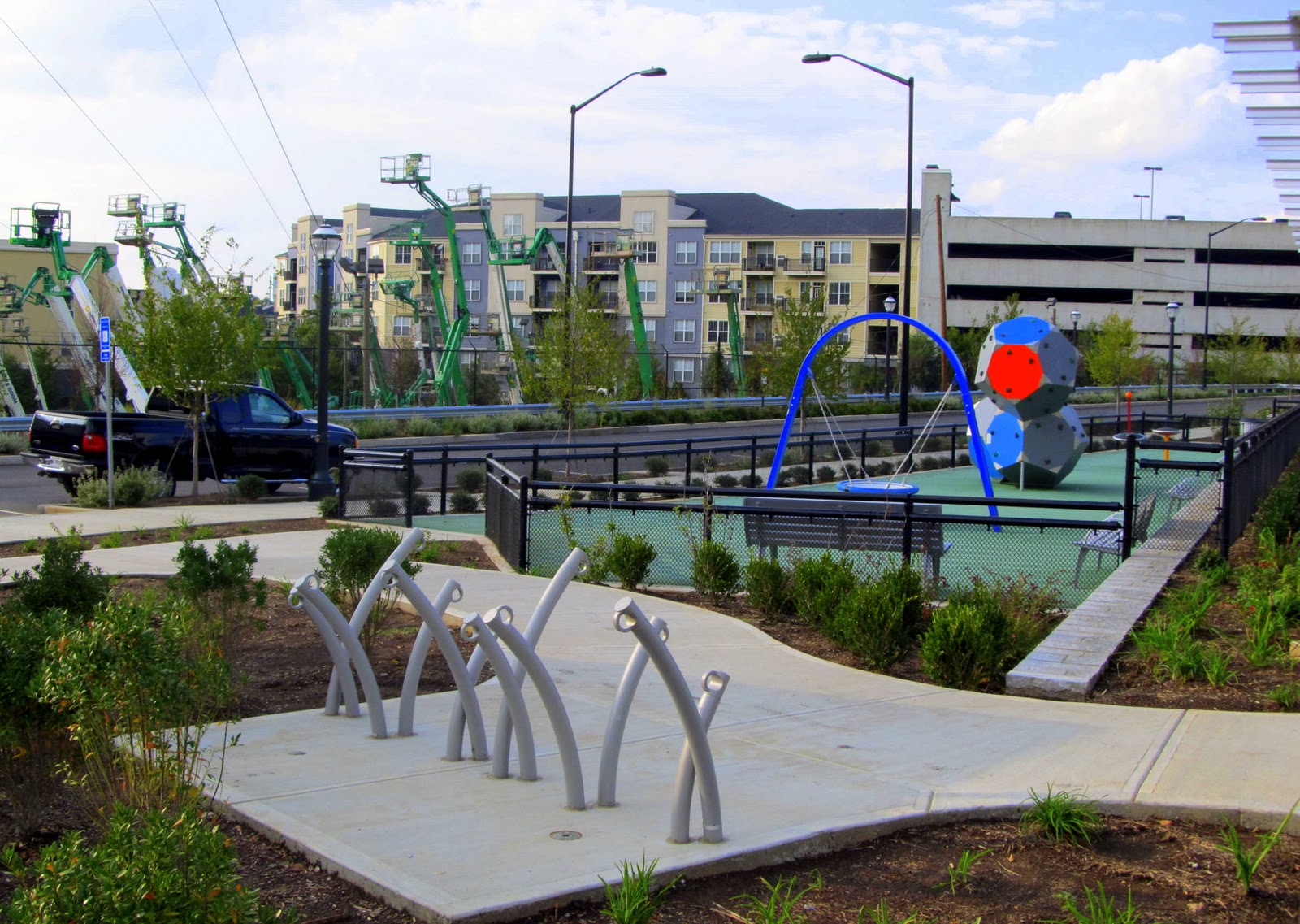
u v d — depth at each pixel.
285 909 4.12
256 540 14.30
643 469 27.77
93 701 4.42
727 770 5.70
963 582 12.11
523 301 96.75
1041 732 6.41
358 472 17.23
